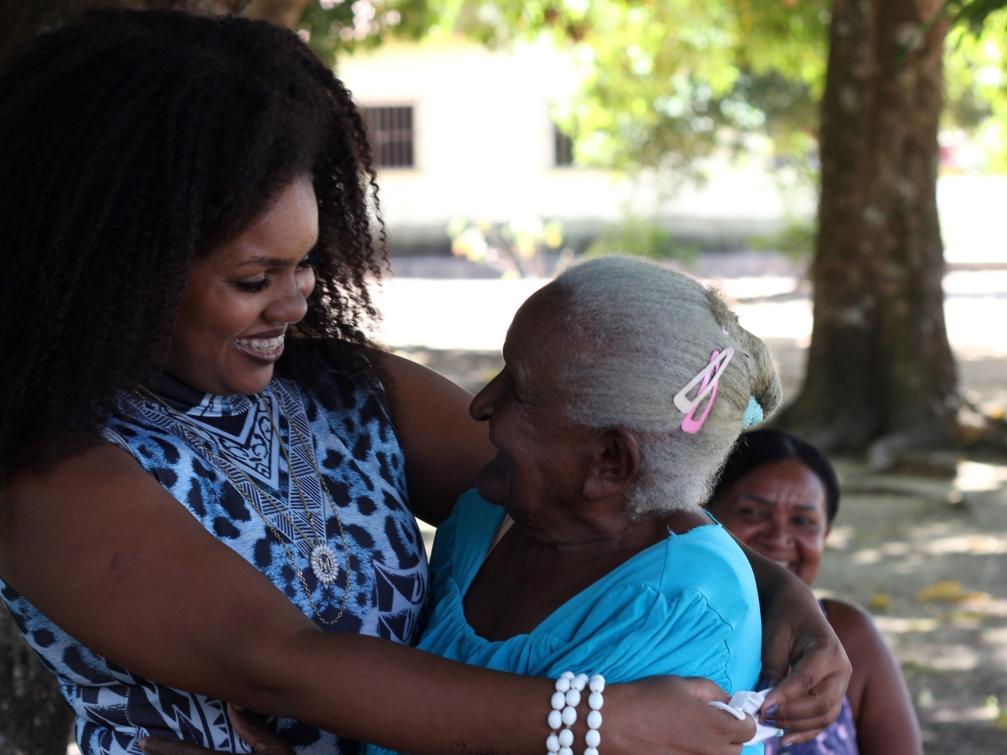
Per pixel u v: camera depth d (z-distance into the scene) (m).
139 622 1.71
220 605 1.71
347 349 2.21
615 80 14.32
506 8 12.95
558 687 1.67
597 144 17.47
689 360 1.79
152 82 1.79
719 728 1.68
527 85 22.67
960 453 9.29
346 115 2.10
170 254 1.76
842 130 9.59
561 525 1.90
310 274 1.98
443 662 1.71
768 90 16.58
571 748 1.65
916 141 9.52
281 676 1.69
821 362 9.70
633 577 1.81
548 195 22.83
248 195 1.78
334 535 1.99
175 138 1.77
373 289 2.41
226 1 2.88
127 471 1.79
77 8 2.88
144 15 1.93
